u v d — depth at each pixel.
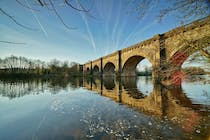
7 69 83.56
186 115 10.85
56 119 10.55
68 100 17.84
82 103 15.98
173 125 8.91
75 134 7.95
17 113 12.38
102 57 72.25
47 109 13.57
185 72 6.52
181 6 4.76
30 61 99.19
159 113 11.52
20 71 86.88
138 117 10.62
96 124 9.36
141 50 37.84
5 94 23.70
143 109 12.88
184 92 21.55
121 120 10.03
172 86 22.98
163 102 15.61
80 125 9.25
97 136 7.65
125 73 53.94
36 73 91.31
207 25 5.45
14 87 35.03
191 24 5.83
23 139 7.53
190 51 6.26
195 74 6.24
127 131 8.18
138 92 23.20
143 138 7.32
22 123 9.86
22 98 19.92
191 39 5.92
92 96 20.59
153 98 18.03
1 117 11.24
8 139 7.59
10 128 9.00
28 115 11.73
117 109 13.03
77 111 12.62
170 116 10.69
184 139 7.08
